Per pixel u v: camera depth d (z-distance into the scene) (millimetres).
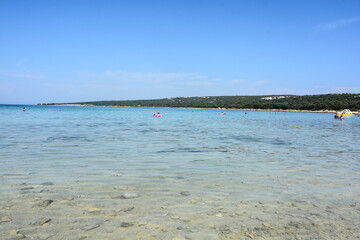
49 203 5621
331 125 38344
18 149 12125
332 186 7324
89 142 15086
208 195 6398
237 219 5109
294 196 6457
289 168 9438
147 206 5621
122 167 9055
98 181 7316
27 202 5641
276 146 15172
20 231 4398
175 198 6145
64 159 10117
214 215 5266
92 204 5645
